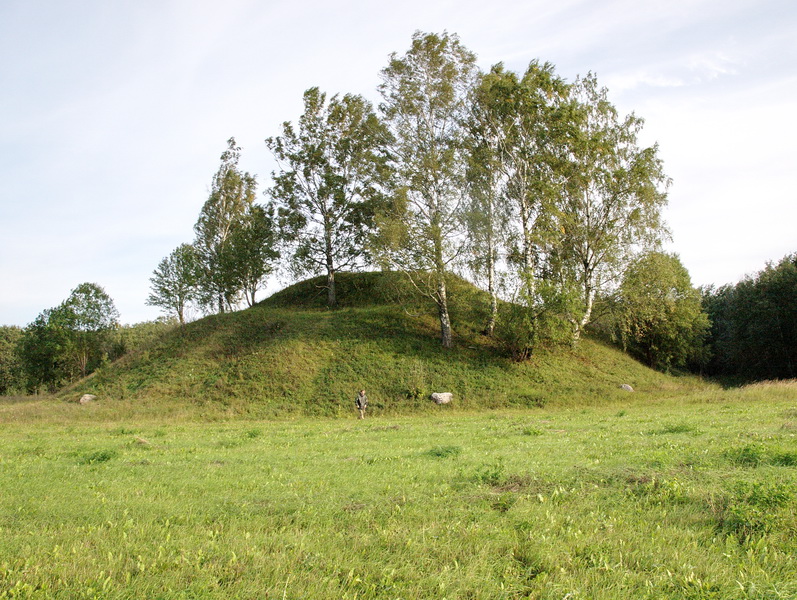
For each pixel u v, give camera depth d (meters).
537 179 39.53
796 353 49.34
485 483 9.70
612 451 12.41
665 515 7.60
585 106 40.97
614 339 44.41
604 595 5.45
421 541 6.93
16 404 37.97
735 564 6.07
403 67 39.31
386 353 39.41
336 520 7.88
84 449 16.30
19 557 6.50
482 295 41.81
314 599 5.43
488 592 5.57
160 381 37.91
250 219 58.00
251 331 44.97
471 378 36.50
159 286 47.16
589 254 42.69
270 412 32.72
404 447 15.54
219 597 5.43
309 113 51.53
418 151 38.62
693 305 49.25
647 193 39.16
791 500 7.39
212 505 8.84
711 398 29.89
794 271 47.59
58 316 52.47
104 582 5.70
